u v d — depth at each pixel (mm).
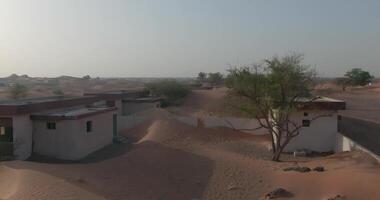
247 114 26688
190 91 59625
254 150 27828
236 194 17359
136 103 42031
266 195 16469
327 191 15781
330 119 26750
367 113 45250
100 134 27172
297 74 24375
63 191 15383
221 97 54312
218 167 22141
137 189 17562
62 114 24094
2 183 16359
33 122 23625
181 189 18109
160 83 57750
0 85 117312
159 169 21250
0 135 22266
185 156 24594
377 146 25172
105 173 19578
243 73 25281
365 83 95875
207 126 34062
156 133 30516
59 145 23406
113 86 101562
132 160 22641
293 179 18234
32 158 23016
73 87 105125
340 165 19719
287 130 24422
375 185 15234
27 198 14219
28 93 67875
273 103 24797
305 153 26172
